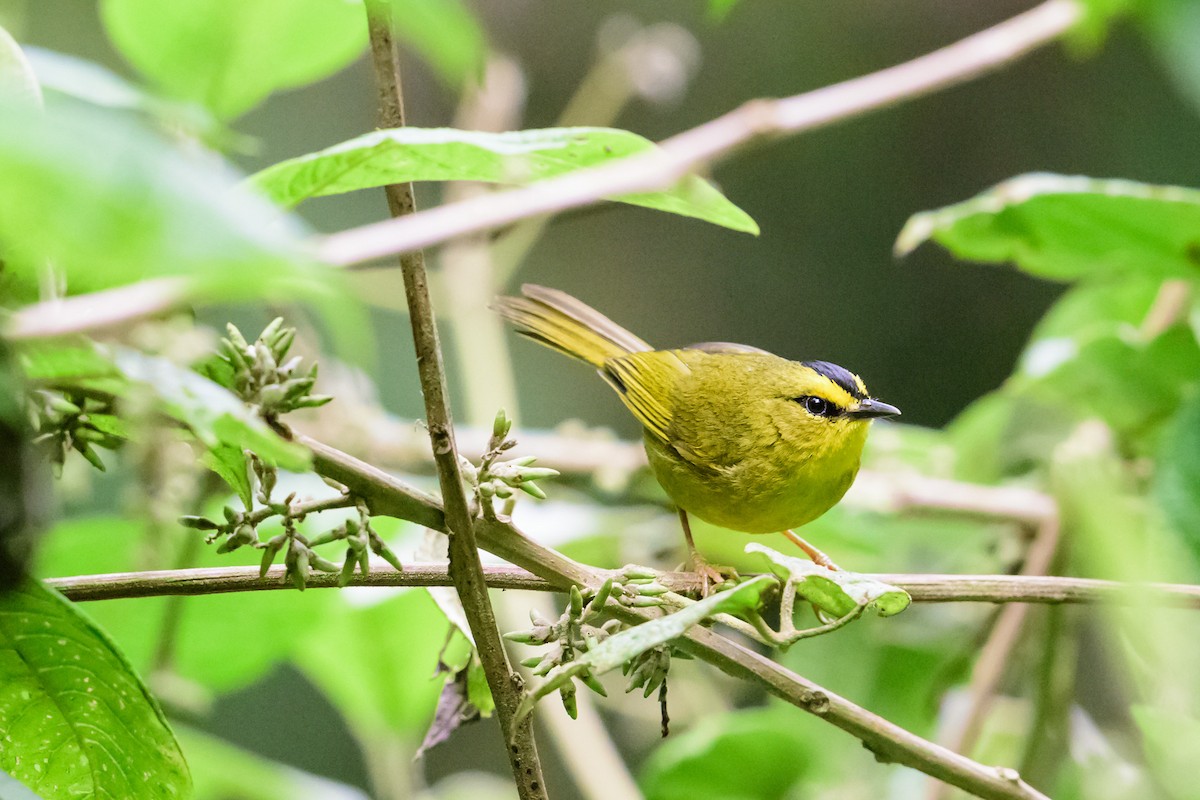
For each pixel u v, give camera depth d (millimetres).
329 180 3963
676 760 8000
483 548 4605
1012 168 15664
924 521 9961
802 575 4484
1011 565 9352
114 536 6820
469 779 10172
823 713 4613
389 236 3936
